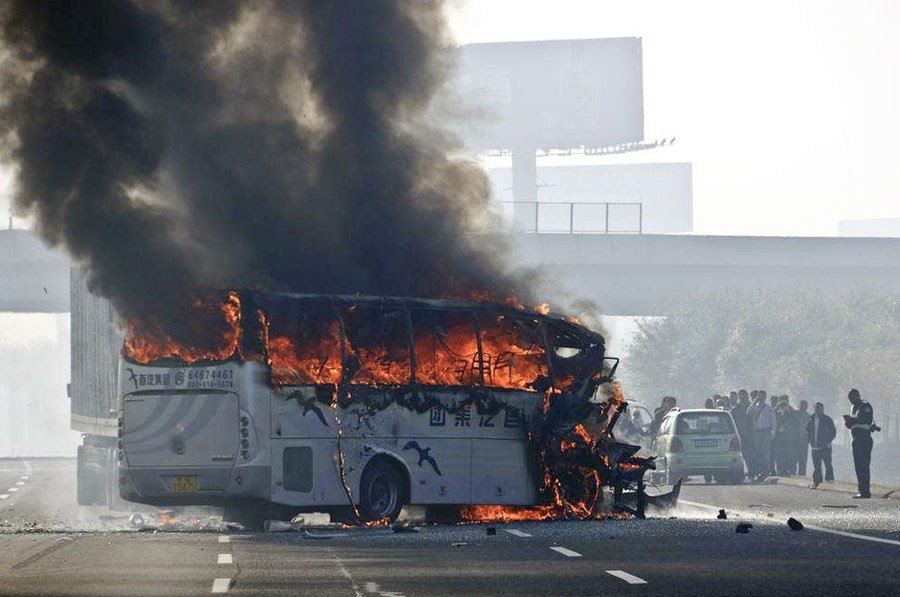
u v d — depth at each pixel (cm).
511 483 6706
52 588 3809
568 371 6938
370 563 4481
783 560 4422
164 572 4231
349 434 6316
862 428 8819
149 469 6203
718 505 7956
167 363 6216
